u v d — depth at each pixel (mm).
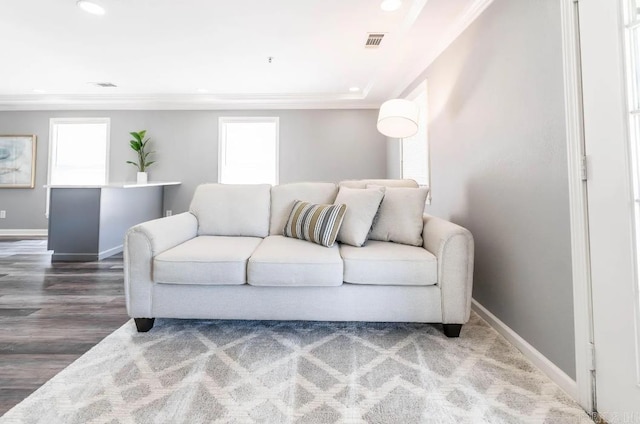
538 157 1538
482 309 2100
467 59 2332
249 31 2969
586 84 1244
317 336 1837
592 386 1224
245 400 1268
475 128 2205
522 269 1672
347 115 5336
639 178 1066
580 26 1270
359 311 1823
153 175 5363
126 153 5359
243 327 1953
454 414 1197
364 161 5336
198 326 1963
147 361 1551
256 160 5398
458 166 2484
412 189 2264
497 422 1159
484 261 2084
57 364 1517
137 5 2564
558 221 1404
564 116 1356
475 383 1392
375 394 1312
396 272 1788
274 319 1853
